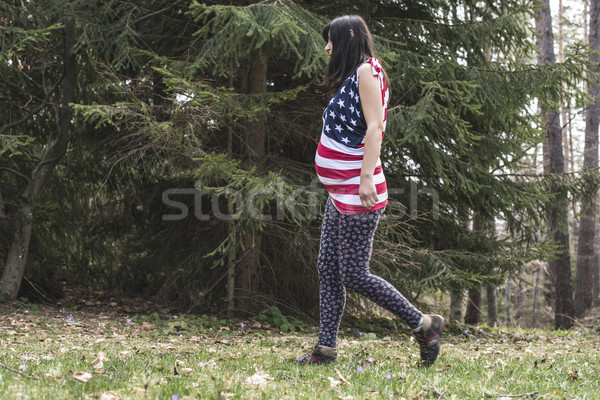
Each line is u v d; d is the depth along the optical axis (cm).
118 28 568
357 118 249
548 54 1327
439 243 663
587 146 1305
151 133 504
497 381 249
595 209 685
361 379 238
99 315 598
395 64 576
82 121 658
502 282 628
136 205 731
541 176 658
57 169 755
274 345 413
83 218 783
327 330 279
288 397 194
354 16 261
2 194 721
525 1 613
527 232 665
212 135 609
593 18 1273
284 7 493
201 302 695
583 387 241
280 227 596
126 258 768
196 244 698
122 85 595
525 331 779
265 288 675
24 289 724
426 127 567
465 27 620
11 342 342
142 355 297
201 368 250
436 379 232
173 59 578
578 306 1291
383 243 579
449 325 671
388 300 261
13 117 691
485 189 619
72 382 201
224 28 480
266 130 644
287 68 653
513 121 630
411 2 650
